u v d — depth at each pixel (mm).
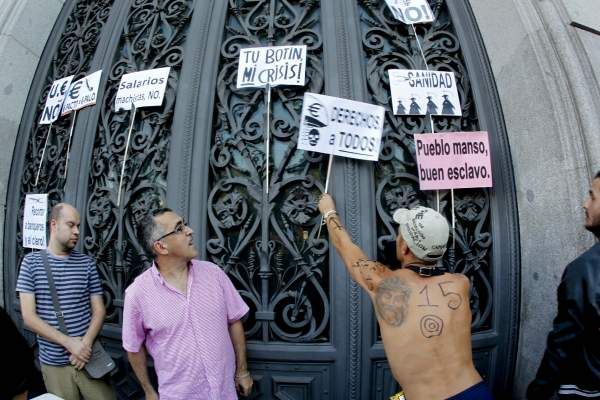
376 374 2539
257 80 2707
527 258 2686
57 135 3414
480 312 2723
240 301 2330
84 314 2516
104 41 3324
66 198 3094
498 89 2895
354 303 2494
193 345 2070
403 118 2717
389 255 2439
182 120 2762
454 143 2623
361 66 2725
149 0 3287
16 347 1846
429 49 2893
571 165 2400
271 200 2580
